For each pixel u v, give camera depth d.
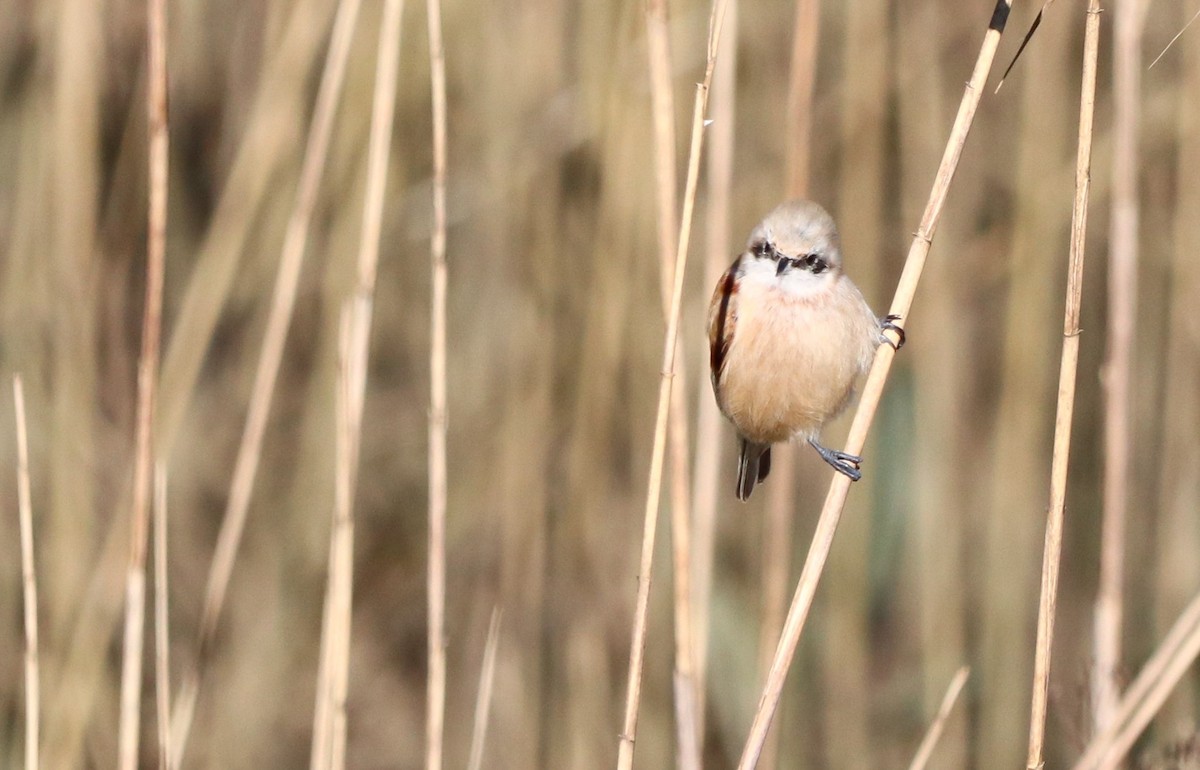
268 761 10.69
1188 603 10.41
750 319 6.77
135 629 6.08
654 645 10.11
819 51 10.77
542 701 10.30
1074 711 7.23
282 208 10.72
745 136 10.35
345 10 7.19
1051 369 11.14
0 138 10.47
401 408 11.50
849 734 10.29
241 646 10.73
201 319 9.25
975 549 11.25
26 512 5.97
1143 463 11.09
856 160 10.02
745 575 10.74
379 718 11.22
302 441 11.14
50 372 10.12
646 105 9.55
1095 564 11.02
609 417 9.95
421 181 10.70
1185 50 10.46
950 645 10.42
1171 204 10.89
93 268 9.90
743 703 10.20
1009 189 11.05
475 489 10.89
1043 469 10.93
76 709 8.72
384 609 11.43
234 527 7.08
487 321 10.77
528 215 10.31
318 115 7.15
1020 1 10.86
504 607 10.29
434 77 6.38
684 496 6.04
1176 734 7.93
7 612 9.87
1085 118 5.27
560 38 10.34
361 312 6.57
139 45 10.91
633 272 9.81
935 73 10.45
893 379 10.87
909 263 5.62
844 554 10.52
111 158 10.98
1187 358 10.31
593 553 10.09
